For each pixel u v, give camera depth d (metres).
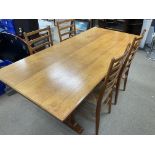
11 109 2.20
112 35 2.38
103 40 2.23
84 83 1.45
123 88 2.49
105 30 2.58
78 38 2.31
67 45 2.12
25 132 1.91
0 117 2.08
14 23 3.11
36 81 1.48
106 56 1.84
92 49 2.00
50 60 1.79
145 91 2.47
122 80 2.64
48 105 1.24
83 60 1.78
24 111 2.16
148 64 3.10
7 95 2.42
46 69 1.64
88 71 1.60
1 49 2.82
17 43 2.60
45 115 2.10
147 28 3.33
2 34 2.63
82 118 2.05
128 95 2.40
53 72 1.60
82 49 2.01
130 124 1.99
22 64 1.73
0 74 1.58
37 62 1.76
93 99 1.72
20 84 1.45
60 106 1.23
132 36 2.33
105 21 3.70
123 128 1.94
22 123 2.01
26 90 1.38
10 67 1.68
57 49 2.02
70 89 1.39
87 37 2.34
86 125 1.98
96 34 2.43
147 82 2.65
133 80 2.69
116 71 1.50
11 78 1.53
